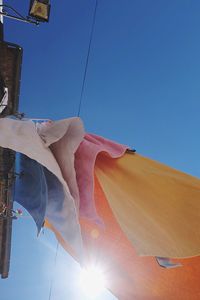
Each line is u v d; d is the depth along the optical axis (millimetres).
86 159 2305
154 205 2262
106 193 2191
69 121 2254
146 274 2443
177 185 2387
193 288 2352
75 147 2217
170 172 2549
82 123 2262
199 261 2381
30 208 2543
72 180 2180
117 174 2402
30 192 2596
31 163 2619
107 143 2607
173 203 2291
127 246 2449
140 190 2322
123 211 2098
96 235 2512
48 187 2354
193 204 2307
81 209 2234
